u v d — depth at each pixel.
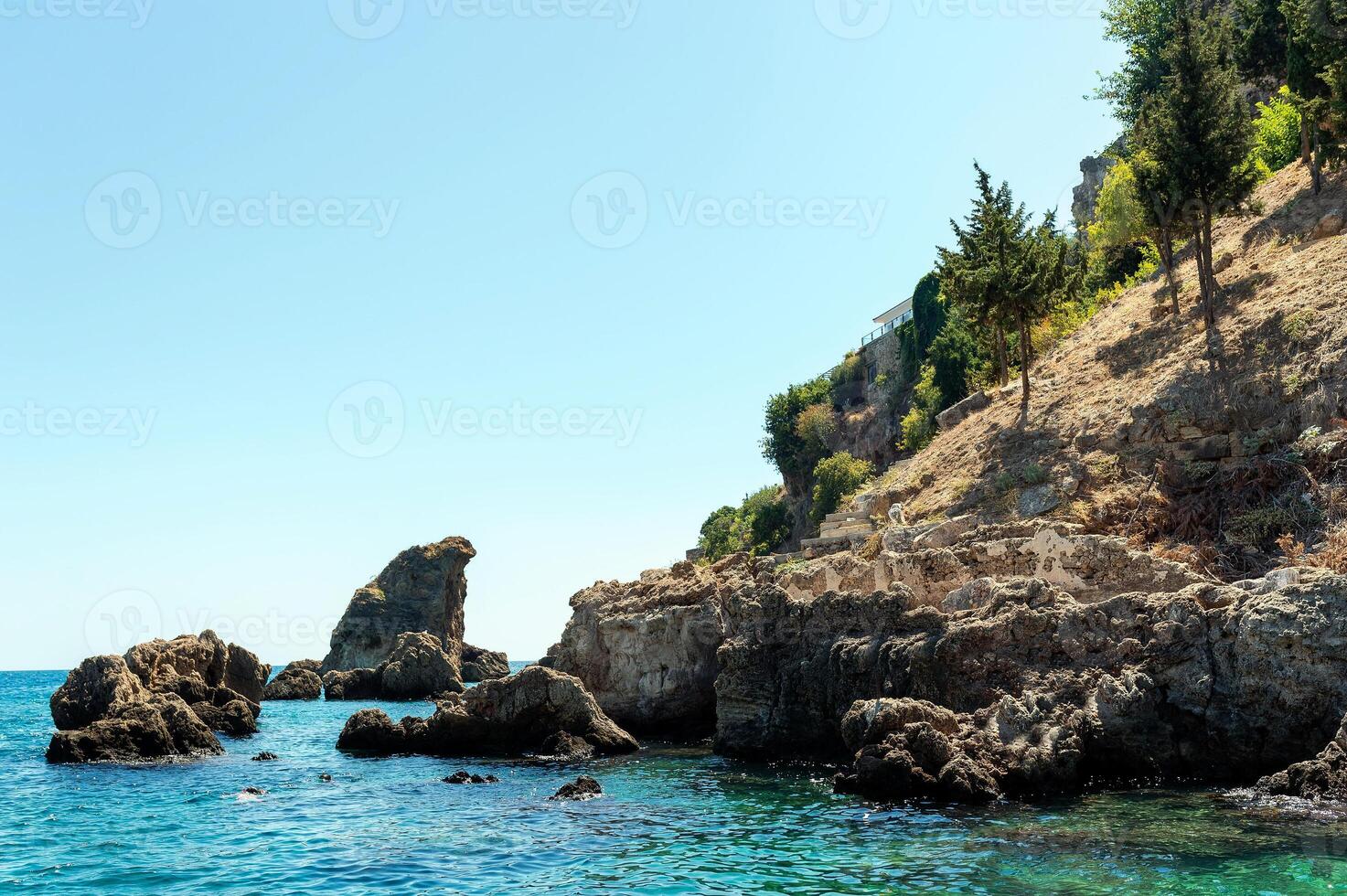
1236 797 21.61
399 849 22.22
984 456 40.81
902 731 24.45
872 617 30.00
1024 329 44.81
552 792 29.20
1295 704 22.23
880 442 75.19
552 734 37.69
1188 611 24.17
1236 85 39.09
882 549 36.28
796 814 23.39
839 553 37.06
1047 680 25.05
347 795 30.50
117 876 20.98
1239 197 37.66
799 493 83.44
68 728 47.44
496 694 39.75
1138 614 25.33
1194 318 39.66
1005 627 26.23
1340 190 40.88
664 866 19.70
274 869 21.09
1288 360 33.31
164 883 20.30
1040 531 29.62
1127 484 34.41
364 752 42.00
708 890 17.95
